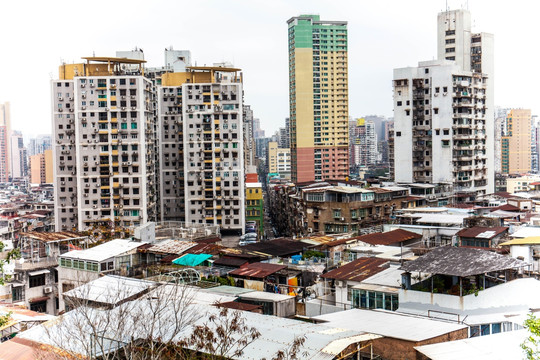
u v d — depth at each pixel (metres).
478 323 30.73
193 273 50.84
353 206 104.00
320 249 64.31
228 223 147.12
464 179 135.25
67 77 146.12
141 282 41.62
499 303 32.62
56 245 67.94
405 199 113.19
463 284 33.66
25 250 68.88
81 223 136.00
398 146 140.25
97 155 135.75
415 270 33.66
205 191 146.50
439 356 24.39
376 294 37.72
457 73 134.00
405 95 138.38
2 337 41.34
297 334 27.34
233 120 146.38
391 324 29.75
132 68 164.12
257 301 38.56
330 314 32.94
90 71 140.75
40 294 62.94
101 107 135.50
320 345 25.53
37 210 168.25
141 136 136.12
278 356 23.62
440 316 32.75
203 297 38.72
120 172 136.00
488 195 126.75
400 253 50.81
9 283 58.59
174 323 29.41
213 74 148.38
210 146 146.50
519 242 45.12
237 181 146.62
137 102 136.12
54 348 29.30
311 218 109.19
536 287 33.94
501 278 35.12
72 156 144.25
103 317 28.94
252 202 165.12
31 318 40.06
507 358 23.59
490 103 145.38
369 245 57.19
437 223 66.88
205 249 59.97
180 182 158.75
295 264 54.53
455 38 146.88
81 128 135.88
